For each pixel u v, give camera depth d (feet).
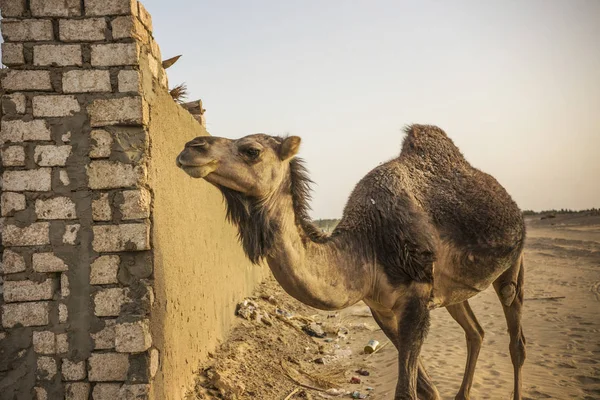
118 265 15.69
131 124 15.84
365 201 18.37
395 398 16.80
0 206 15.93
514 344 22.59
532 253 84.69
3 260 15.61
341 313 44.45
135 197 15.69
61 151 15.69
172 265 18.63
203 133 28.53
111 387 15.39
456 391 23.61
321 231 17.40
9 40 15.66
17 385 15.42
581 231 120.47
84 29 15.80
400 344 17.43
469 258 19.67
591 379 24.61
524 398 22.39
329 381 25.46
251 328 31.60
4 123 15.67
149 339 15.64
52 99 15.75
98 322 15.56
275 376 24.88
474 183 20.89
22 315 15.52
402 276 17.70
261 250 14.98
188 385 20.11
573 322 36.40
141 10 16.74
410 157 20.66
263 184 14.83
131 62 15.84
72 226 15.64
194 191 23.52
